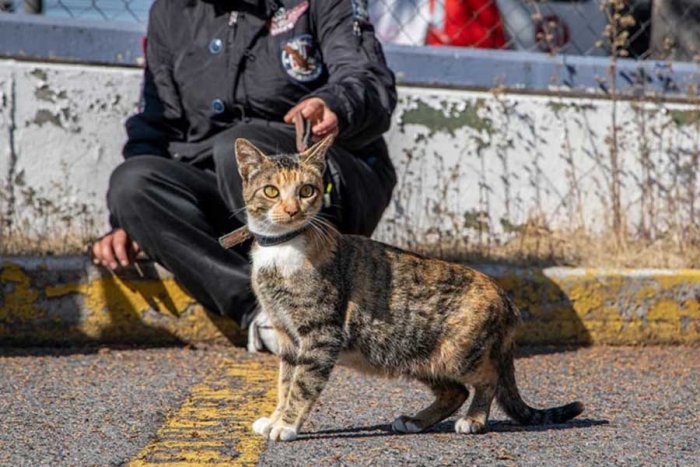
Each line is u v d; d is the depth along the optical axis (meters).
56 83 7.49
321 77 6.36
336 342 4.63
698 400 5.30
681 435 4.54
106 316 6.41
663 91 8.16
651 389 5.56
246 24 6.36
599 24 8.41
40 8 7.85
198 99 6.41
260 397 5.20
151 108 6.57
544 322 6.68
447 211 7.76
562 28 8.38
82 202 7.56
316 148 4.83
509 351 4.82
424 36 8.29
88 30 7.72
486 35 8.31
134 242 6.30
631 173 7.90
